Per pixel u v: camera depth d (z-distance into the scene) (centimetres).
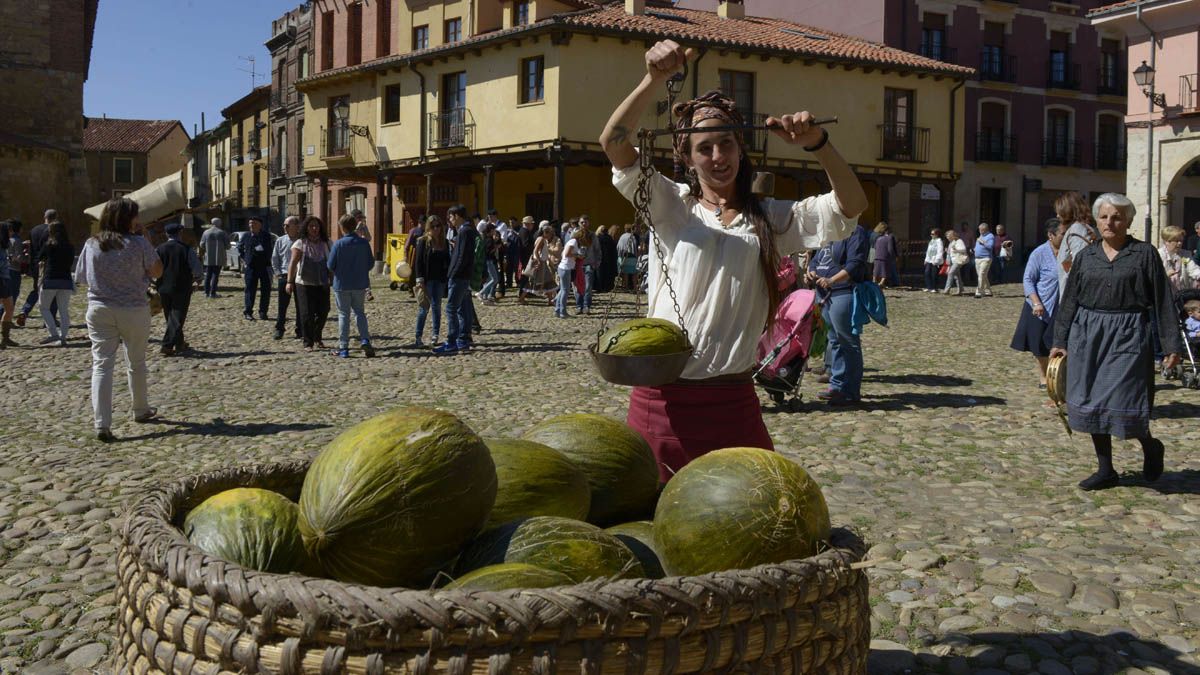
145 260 746
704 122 277
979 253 2470
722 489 206
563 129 2644
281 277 1406
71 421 806
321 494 186
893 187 3366
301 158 4228
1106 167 3869
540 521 197
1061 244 826
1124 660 333
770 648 174
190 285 1243
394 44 3469
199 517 197
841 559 191
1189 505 536
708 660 165
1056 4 3728
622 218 3002
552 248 2047
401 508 183
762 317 286
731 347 280
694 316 280
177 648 169
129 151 7262
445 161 3012
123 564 192
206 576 164
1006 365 1169
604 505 246
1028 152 3719
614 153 280
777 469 210
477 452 195
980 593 397
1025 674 323
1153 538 475
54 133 3828
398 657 153
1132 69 2620
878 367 1151
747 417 287
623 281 2347
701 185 292
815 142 263
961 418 809
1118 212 566
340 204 3981
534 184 3142
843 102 3011
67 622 373
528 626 153
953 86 3198
